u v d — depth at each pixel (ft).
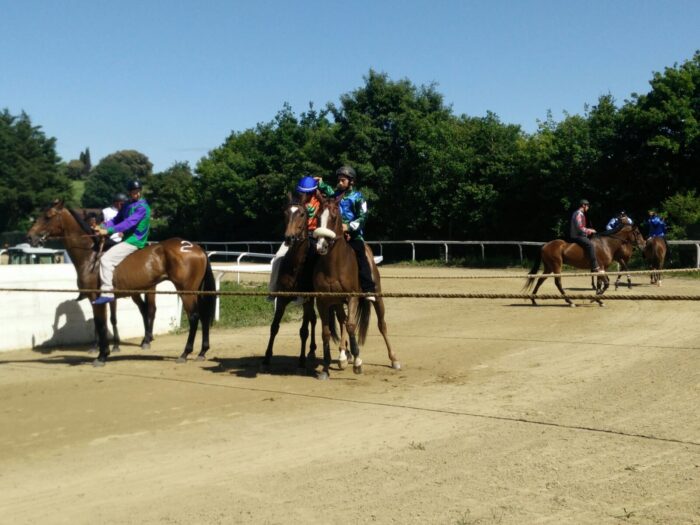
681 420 22.18
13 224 181.47
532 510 15.37
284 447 20.49
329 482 17.40
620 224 58.29
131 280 34.55
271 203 144.36
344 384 29.07
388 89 120.47
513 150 110.73
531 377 29.37
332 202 28.22
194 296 35.50
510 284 68.74
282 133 156.15
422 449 19.95
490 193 107.04
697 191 89.86
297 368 33.01
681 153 90.68
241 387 28.84
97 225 35.06
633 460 18.56
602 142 96.07
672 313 47.34
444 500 16.02
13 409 25.76
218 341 42.88
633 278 73.20
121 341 43.83
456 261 100.17
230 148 185.06
